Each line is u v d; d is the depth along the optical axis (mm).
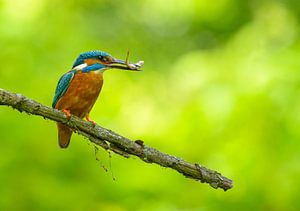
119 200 12680
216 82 13359
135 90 14883
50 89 13430
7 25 14367
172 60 20625
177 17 19641
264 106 12523
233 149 12516
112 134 7988
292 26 16516
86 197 12539
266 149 12391
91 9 19609
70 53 14789
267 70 13023
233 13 19750
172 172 12977
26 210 12383
